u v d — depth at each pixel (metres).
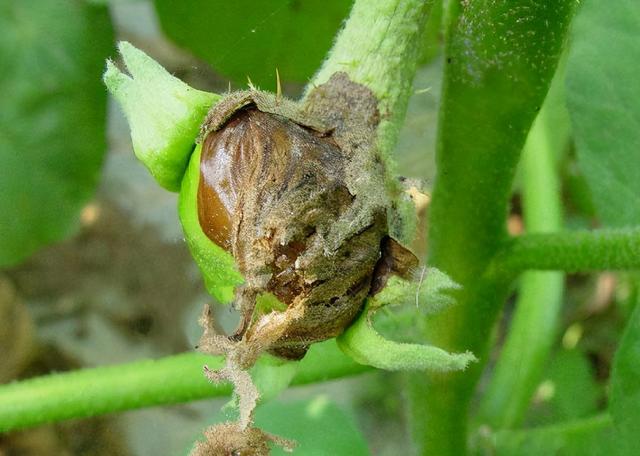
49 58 0.35
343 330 0.22
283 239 0.21
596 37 0.30
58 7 0.35
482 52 0.24
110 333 0.57
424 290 0.22
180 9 0.31
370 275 0.22
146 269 0.58
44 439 0.54
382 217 0.22
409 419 0.30
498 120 0.25
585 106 0.30
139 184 0.58
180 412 0.55
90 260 0.59
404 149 0.41
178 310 0.57
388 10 0.23
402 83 0.23
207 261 0.22
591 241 0.26
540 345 0.33
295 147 0.22
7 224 0.35
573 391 0.47
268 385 0.23
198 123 0.22
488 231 0.26
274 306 0.22
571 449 0.31
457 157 0.25
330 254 0.21
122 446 0.55
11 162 0.35
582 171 0.30
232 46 0.32
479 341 0.27
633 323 0.27
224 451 0.22
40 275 0.58
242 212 0.21
